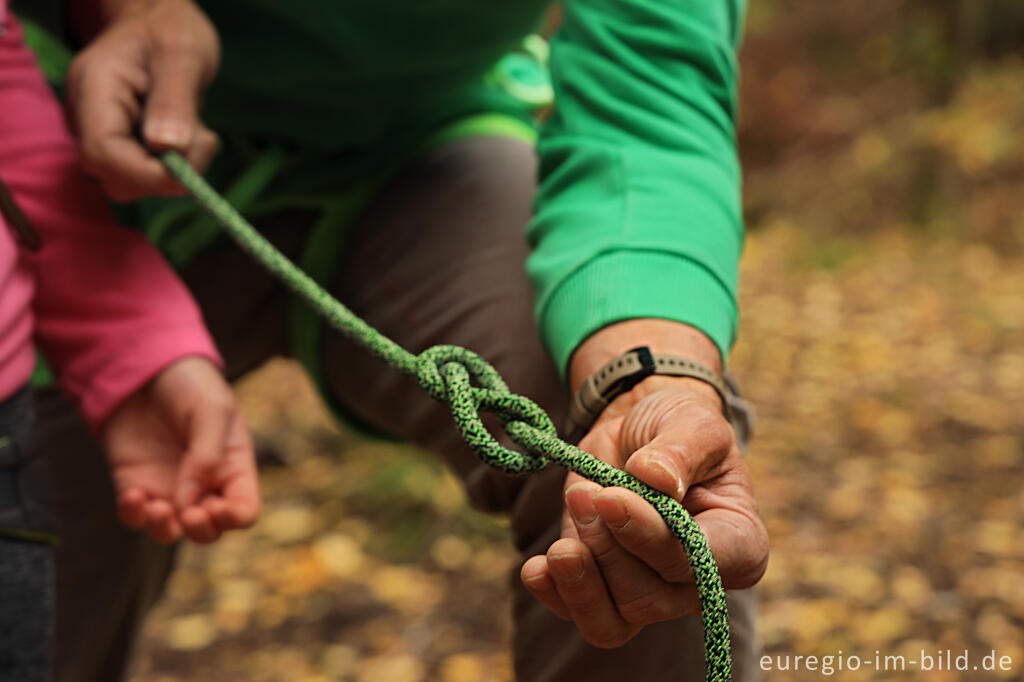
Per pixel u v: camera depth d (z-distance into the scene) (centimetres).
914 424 396
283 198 141
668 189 103
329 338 140
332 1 126
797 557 299
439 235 130
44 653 93
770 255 646
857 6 771
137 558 156
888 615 264
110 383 112
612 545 73
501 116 146
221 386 112
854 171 699
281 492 357
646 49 112
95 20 133
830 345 494
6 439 94
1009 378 439
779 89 760
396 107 139
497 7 130
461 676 253
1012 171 665
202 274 145
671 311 95
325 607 288
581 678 104
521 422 78
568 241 104
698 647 100
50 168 114
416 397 129
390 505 336
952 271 591
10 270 98
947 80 729
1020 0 739
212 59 119
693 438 75
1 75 114
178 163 108
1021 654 243
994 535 305
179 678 263
